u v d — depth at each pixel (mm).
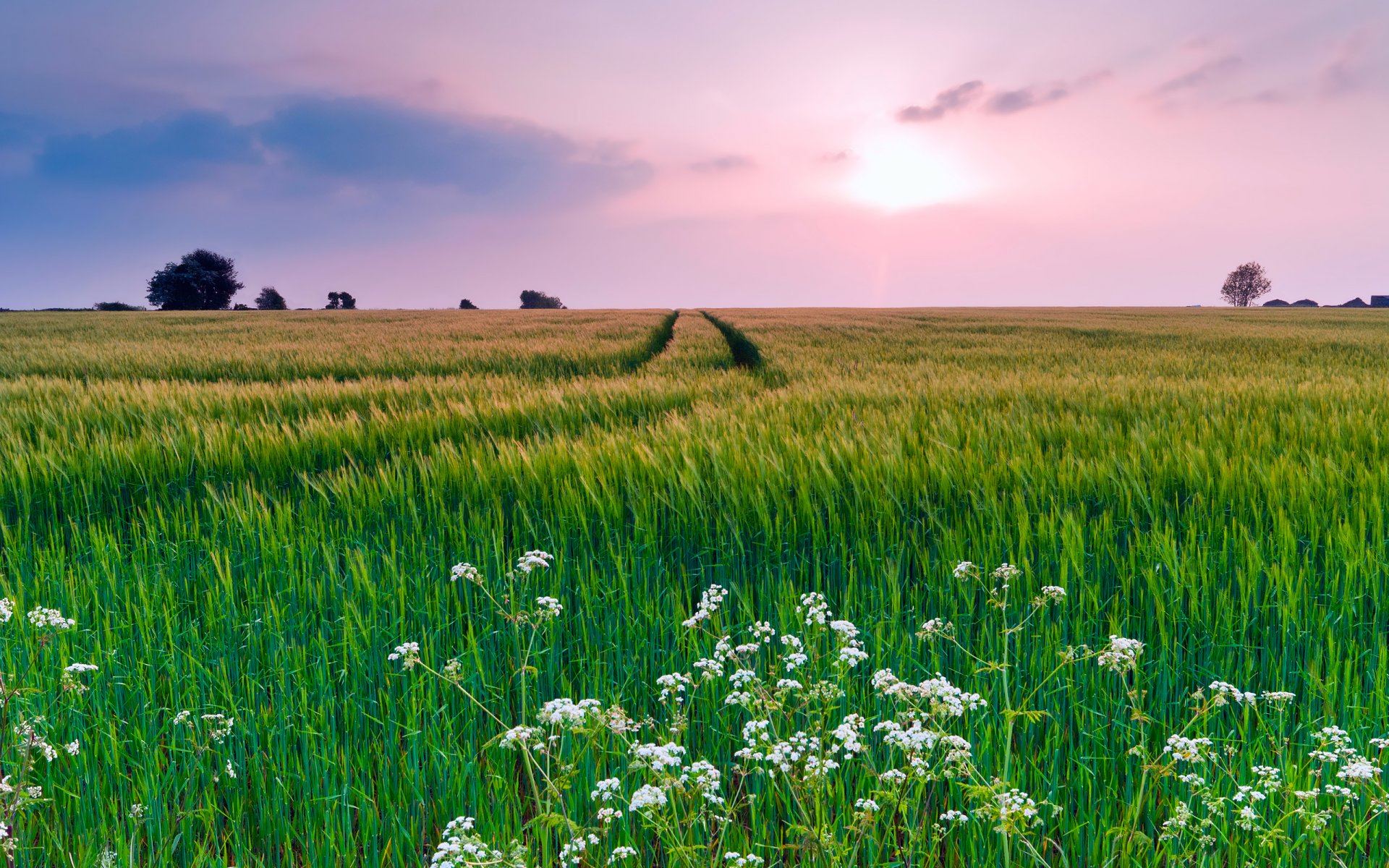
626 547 5125
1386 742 2775
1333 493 5035
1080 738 3541
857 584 4625
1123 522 5164
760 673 3771
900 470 5820
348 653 4055
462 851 2307
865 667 3918
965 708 3443
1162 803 3152
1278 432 7465
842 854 2639
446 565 5051
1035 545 4746
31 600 4688
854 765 3281
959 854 2920
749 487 5551
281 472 7523
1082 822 3031
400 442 8430
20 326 42062
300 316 56719
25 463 6840
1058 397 10078
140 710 3797
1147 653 3975
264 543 5234
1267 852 2869
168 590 4691
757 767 2854
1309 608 4148
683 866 2684
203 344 26625
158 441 7758
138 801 3230
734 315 57719
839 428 7578
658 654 4219
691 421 8641
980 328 37469
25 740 2990
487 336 30156
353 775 3396
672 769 2629
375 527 5828
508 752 3305
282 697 3736
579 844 2424
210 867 2943
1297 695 3805
